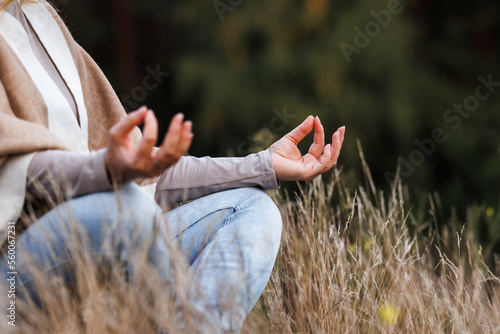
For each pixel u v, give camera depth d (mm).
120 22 15562
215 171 2637
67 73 2564
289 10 13375
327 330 2693
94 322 2004
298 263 3051
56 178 2049
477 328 2812
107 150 1993
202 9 14578
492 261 4527
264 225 2453
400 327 2877
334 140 2684
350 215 3123
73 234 2012
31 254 2057
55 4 2879
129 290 2049
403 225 3232
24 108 2270
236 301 2184
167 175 2662
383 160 12805
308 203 3303
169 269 2133
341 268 2936
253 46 13555
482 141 13156
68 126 2400
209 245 2371
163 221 2139
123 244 2047
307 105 12508
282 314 2691
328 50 12844
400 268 2990
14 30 2436
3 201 2057
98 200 2029
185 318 2068
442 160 13211
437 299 2902
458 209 12047
